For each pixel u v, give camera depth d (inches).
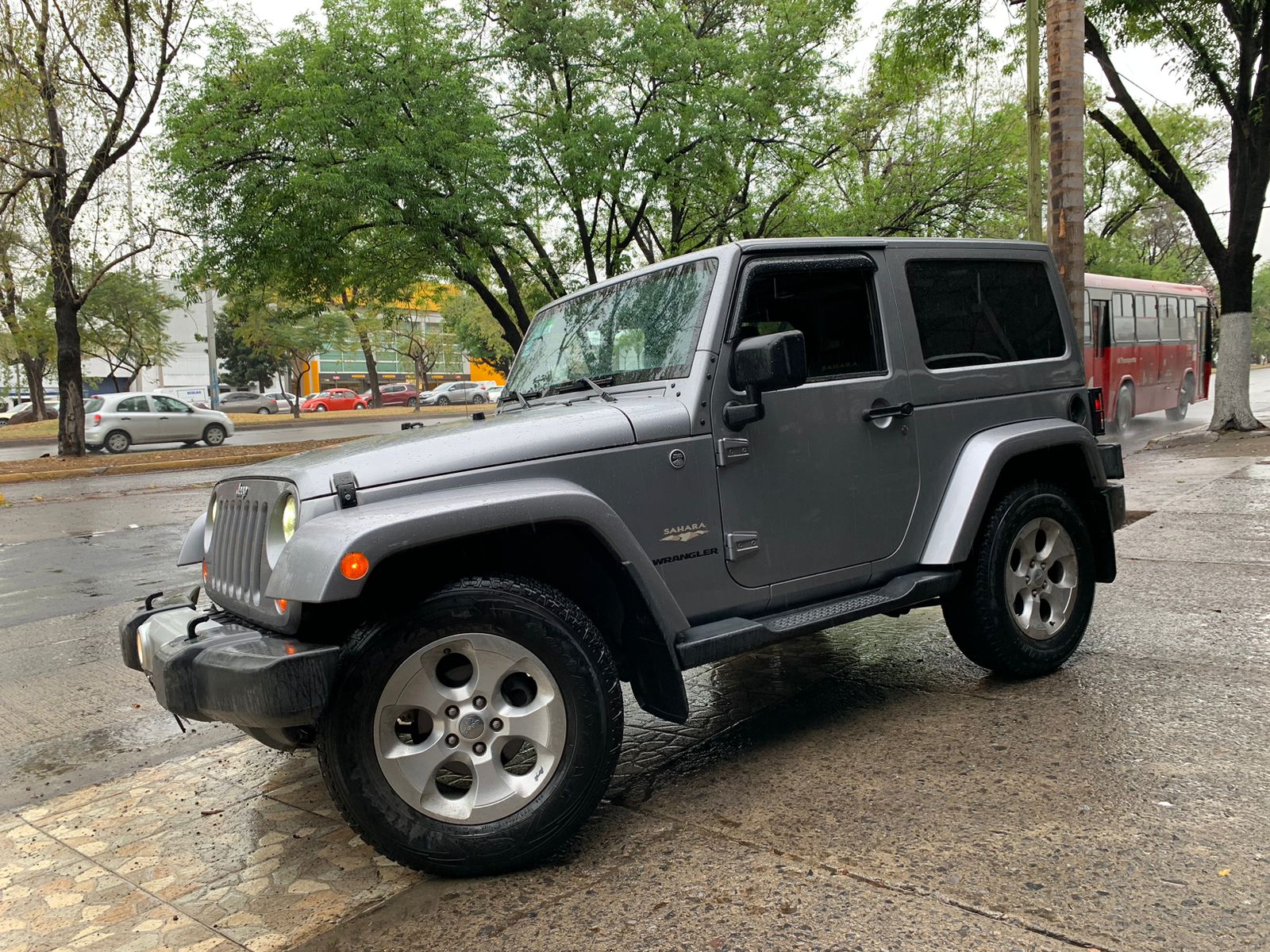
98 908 109.7
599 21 692.7
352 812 102.1
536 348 162.7
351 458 110.3
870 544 144.9
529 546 120.0
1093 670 167.8
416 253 671.8
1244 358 579.8
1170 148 1167.0
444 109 638.5
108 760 162.7
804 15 726.5
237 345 2603.3
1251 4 536.1
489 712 106.7
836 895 98.3
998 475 153.9
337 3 630.5
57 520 493.0
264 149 631.8
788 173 775.7
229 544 120.6
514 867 108.2
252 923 103.4
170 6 724.0
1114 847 103.7
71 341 850.8
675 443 124.3
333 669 100.7
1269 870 97.2
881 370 147.9
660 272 142.8
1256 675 159.0
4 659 230.7
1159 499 354.9
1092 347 645.9
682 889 102.1
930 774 127.6
